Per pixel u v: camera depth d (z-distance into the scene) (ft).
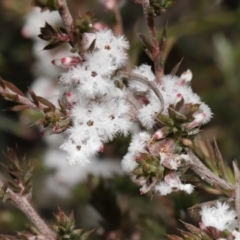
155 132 1.00
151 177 0.98
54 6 1.00
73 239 1.03
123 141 1.14
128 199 1.25
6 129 1.60
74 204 1.40
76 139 1.00
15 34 1.60
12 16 1.48
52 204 1.42
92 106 1.01
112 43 1.01
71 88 1.02
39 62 1.51
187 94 1.02
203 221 1.00
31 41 1.59
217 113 1.48
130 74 1.01
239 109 1.48
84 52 1.01
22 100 1.00
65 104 1.02
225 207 1.01
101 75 1.00
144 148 1.00
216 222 1.00
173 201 1.17
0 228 1.30
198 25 1.43
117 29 1.23
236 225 1.01
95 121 1.00
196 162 1.01
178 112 0.99
